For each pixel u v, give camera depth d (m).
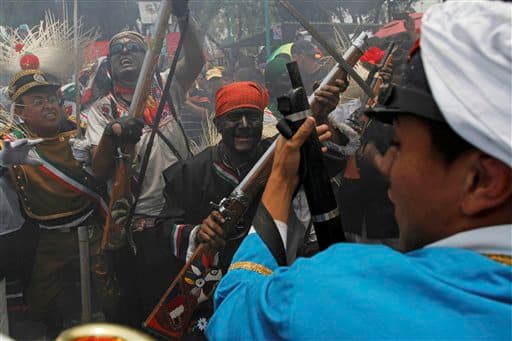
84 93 2.29
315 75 2.25
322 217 0.67
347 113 1.71
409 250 0.57
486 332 0.47
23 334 2.27
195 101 2.57
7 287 2.44
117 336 0.47
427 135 0.52
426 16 0.54
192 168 1.78
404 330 0.48
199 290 1.58
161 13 1.75
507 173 0.49
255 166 1.47
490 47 0.47
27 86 2.08
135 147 2.02
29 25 2.59
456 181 0.52
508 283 0.49
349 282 0.51
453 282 0.50
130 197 1.89
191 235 1.68
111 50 2.15
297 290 0.53
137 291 1.99
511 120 0.46
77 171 2.13
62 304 2.24
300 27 2.52
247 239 0.69
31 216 2.13
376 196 1.70
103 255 1.99
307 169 0.67
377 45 1.93
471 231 0.52
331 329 0.50
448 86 0.49
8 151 1.96
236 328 0.59
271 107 2.12
